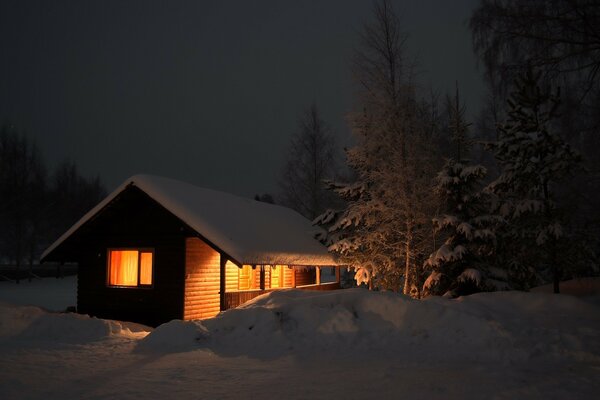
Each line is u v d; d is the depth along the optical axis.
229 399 6.25
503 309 12.35
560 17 11.88
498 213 18.02
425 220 18.69
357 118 19.53
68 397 6.43
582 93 12.55
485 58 13.14
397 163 18.91
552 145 14.87
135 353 9.35
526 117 15.07
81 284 18.45
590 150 14.32
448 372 7.47
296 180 36.25
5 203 45.00
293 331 10.21
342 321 10.24
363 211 20.03
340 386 6.76
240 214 19.98
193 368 8.00
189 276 16.77
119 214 18.06
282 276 22.47
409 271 19.02
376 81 19.28
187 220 15.89
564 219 15.17
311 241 22.97
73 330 11.77
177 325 10.46
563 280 17.48
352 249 20.69
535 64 12.62
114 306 17.69
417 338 9.69
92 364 8.41
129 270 18.00
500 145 15.71
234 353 9.18
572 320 11.24
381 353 8.97
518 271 17.64
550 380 6.92
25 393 6.62
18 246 46.00
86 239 18.58
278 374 7.52
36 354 9.29
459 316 10.09
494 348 8.92
